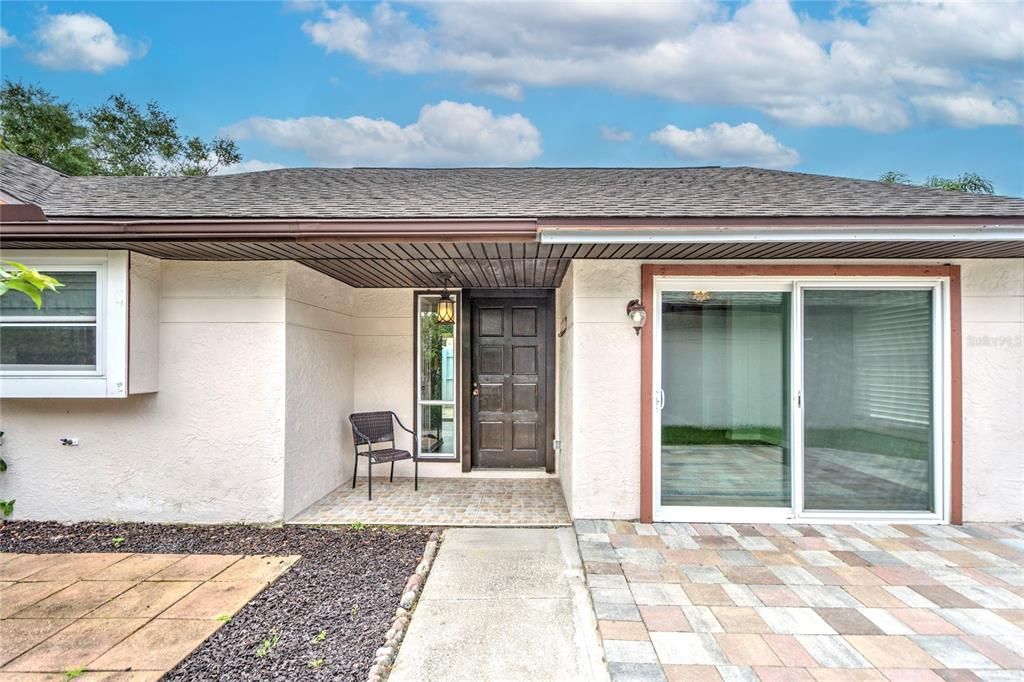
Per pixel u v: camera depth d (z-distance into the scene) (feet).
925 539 12.67
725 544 12.39
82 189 15.93
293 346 14.93
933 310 14.15
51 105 53.72
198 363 14.34
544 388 20.97
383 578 10.72
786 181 17.04
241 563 11.53
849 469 14.21
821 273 14.06
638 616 8.89
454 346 20.72
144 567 11.30
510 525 14.35
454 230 11.45
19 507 14.21
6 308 12.96
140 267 13.53
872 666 7.41
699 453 14.44
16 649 8.02
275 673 7.40
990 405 13.93
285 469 14.44
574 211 12.11
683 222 11.27
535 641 8.36
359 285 19.89
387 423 19.75
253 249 12.91
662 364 14.49
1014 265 13.91
